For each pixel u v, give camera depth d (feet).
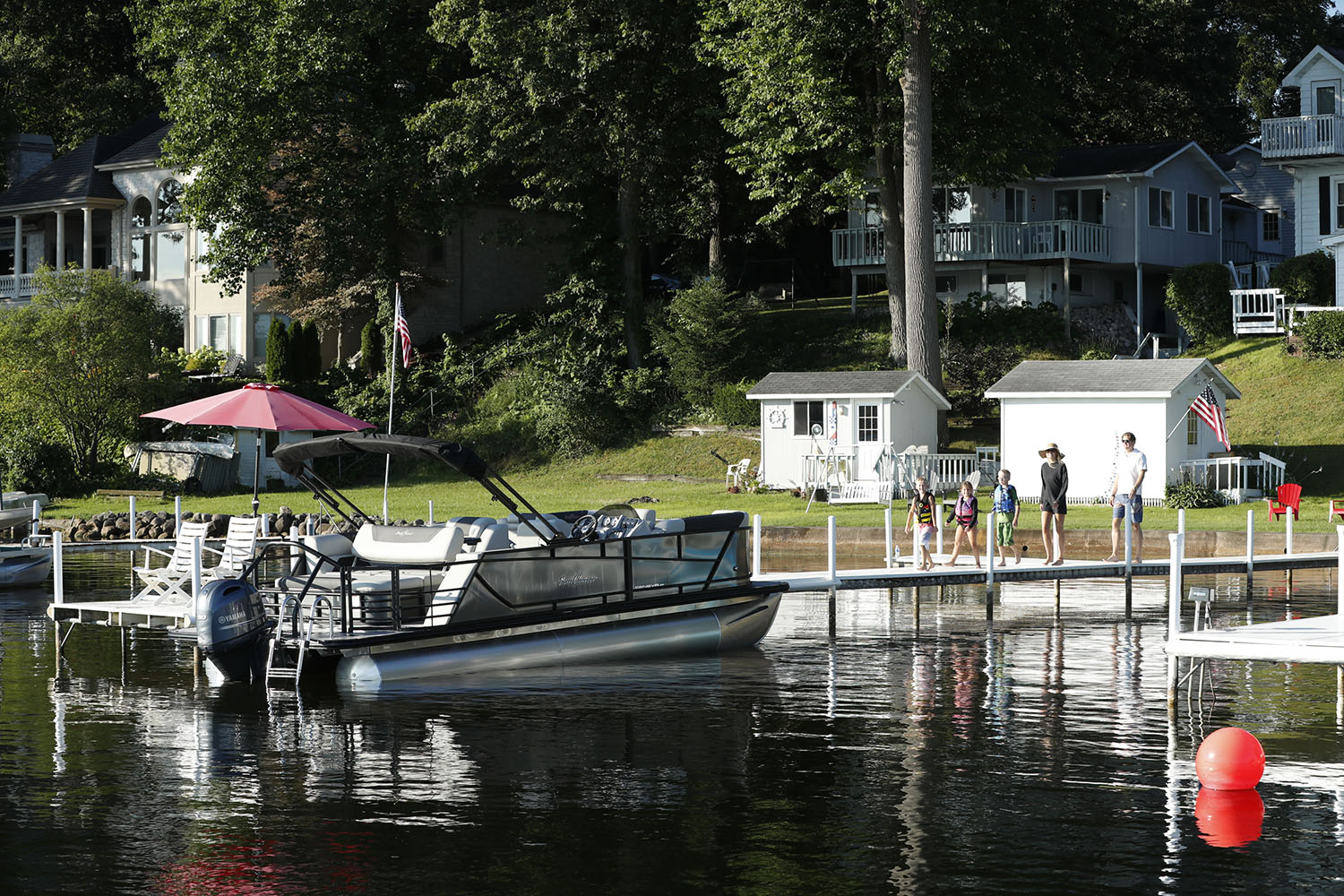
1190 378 178.50
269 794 53.01
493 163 231.09
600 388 230.68
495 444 234.58
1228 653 64.80
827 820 49.60
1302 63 245.24
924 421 197.36
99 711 68.69
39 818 49.90
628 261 242.99
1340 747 60.75
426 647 75.00
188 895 42.04
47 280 226.79
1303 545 139.44
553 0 220.64
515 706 69.62
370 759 58.44
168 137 246.88
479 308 288.92
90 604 85.56
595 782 54.65
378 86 246.88
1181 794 53.16
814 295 300.20
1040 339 234.38
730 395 223.71
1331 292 235.61
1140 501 119.44
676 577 84.07
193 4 231.91
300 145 249.75
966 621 103.91
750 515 172.86
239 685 75.51
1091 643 91.86
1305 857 45.39
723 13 204.23
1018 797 52.65
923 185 197.77
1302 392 206.28
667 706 69.62
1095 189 249.55
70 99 343.67
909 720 66.23
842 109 197.06
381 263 249.34
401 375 246.88
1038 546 150.51
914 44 195.83
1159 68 305.94
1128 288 263.90
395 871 44.11
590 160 230.48
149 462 224.74
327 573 79.92
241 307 273.13
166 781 54.95
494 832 48.14
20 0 338.54
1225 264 236.84
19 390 218.79
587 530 82.84
